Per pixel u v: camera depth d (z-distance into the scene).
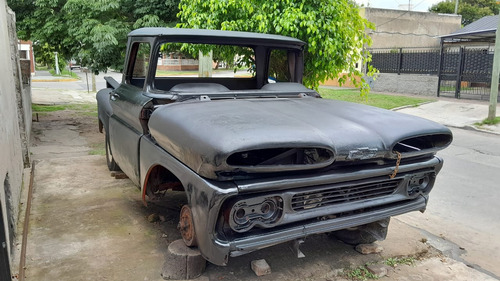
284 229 2.59
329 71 5.73
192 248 2.93
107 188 4.79
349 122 2.93
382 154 2.77
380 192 2.95
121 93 4.01
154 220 3.89
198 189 2.49
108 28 8.73
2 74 3.86
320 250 3.49
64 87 23.41
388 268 3.24
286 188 2.53
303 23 5.18
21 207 4.17
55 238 3.50
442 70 17.30
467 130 10.93
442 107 14.17
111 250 3.31
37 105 13.91
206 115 2.73
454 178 6.20
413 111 13.71
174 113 2.89
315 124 2.78
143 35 3.65
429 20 27.45
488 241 4.02
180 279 2.90
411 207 3.13
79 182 5.00
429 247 3.67
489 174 6.46
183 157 2.59
